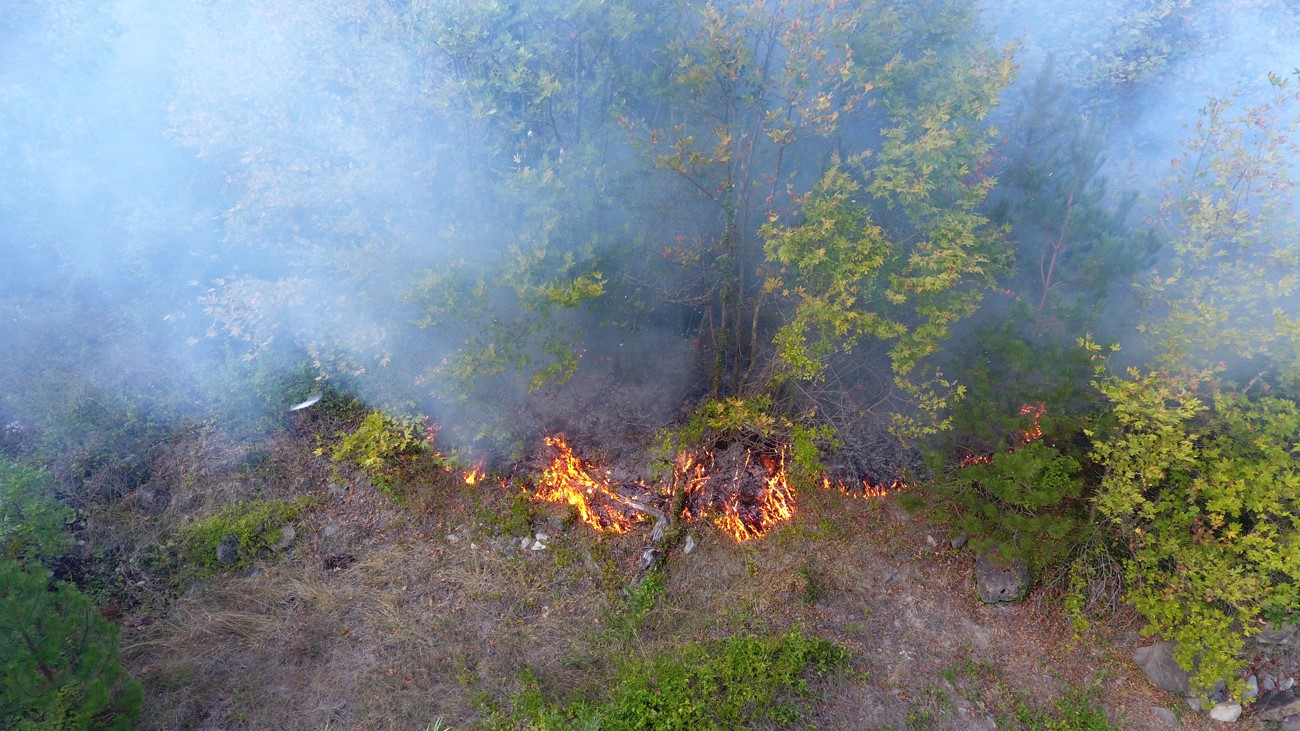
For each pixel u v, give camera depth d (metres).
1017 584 7.92
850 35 7.12
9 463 8.07
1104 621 7.80
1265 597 6.64
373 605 8.09
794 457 8.58
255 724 6.95
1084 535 7.42
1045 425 6.89
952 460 8.19
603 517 8.91
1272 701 7.07
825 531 8.70
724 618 8.01
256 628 7.79
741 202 8.23
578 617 8.06
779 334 7.84
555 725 6.79
